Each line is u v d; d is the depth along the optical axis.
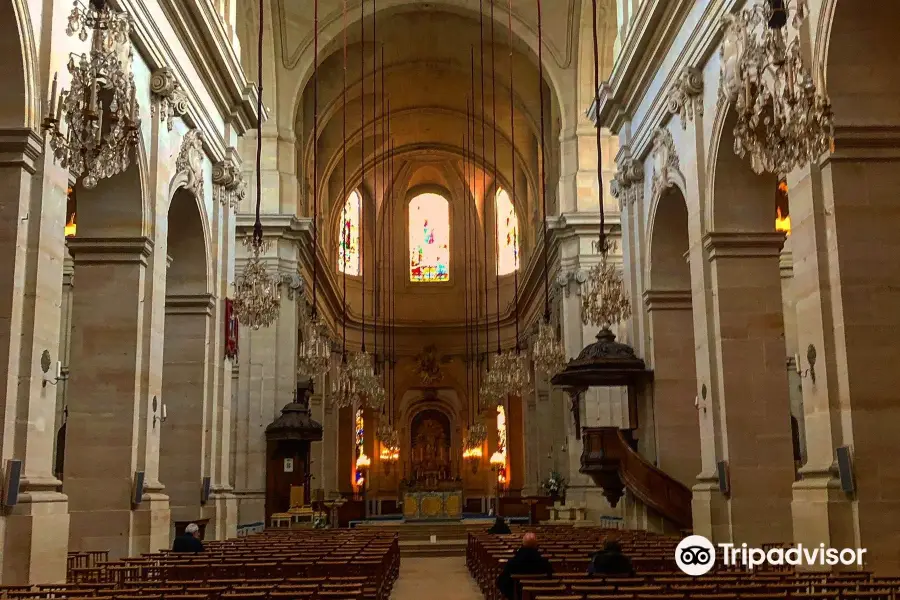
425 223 44.94
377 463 42.91
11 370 10.15
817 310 11.11
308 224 28.62
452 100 35.75
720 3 14.20
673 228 19.02
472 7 28.66
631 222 20.44
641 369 19.02
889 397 10.63
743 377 14.74
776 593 7.13
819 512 10.65
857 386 10.65
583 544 13.93
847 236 10.93
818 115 8.11
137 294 14.44
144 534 13.87
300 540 16.22
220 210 19.28
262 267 14.54
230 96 19.66
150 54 14.61
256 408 27.22
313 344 18.41
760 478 14.44
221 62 18.22
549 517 29.05
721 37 14.34
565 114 29.05
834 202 10.98
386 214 44.50
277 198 28.64
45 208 10.75
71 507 13.75
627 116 20.52
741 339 14.83
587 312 16.55
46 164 10.77
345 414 40.50
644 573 9.43
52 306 10.95
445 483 34.38
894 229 10.95
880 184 11.02
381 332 43.69
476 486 43.03
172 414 17.73
